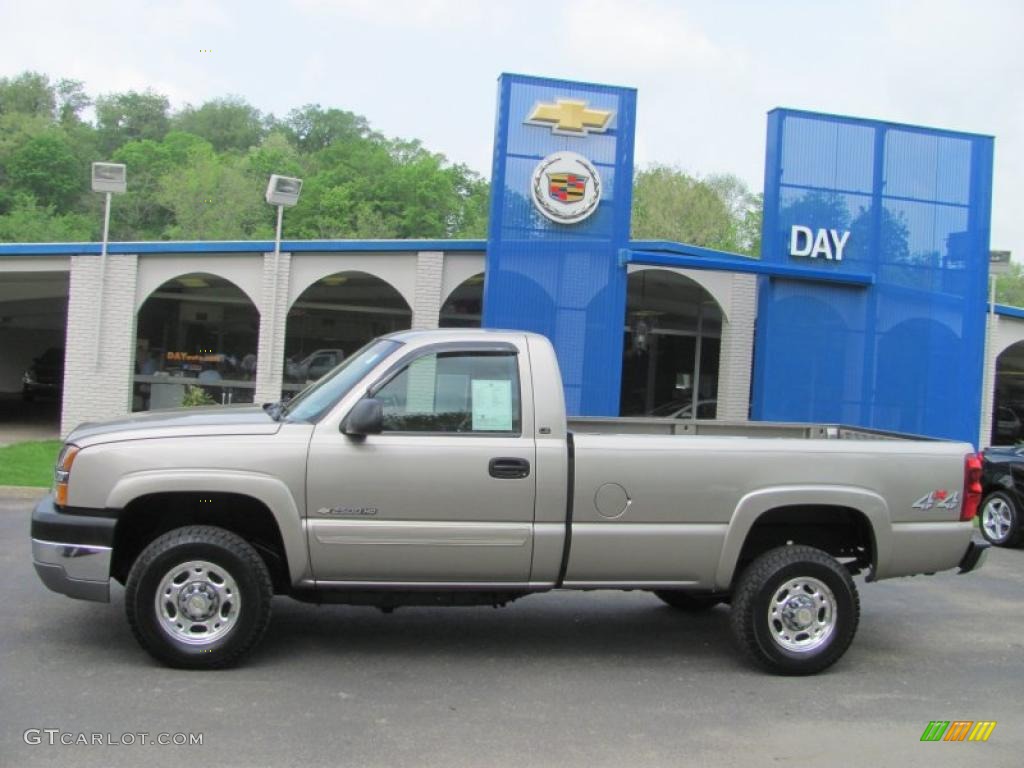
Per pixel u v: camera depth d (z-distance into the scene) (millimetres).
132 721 4656
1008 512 11805
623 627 6969
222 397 18672
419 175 60875
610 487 5688
